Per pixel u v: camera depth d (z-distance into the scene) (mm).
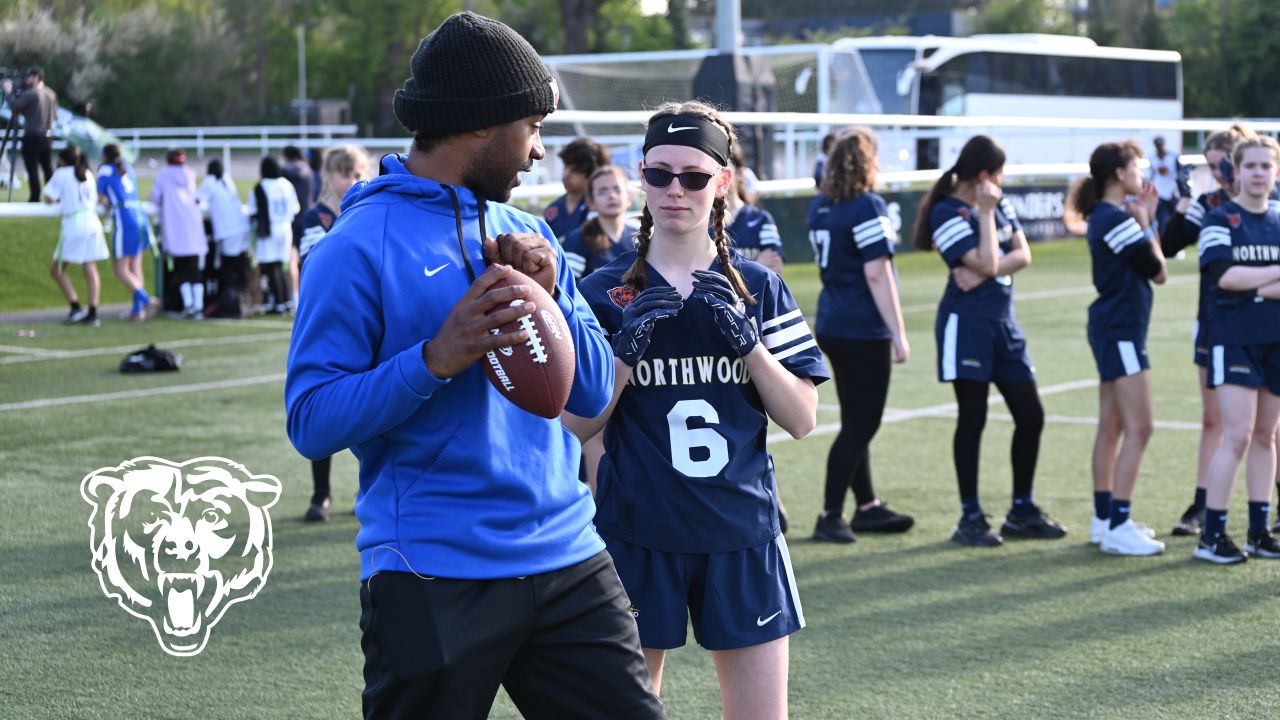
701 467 3338
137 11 61312
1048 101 37375
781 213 20141
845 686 4688
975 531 6707
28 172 20516
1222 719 4355
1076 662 4926
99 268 20000
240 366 12719
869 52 34188
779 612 3379
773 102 22422
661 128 3410
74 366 12703
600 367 2865
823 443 9312
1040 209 26547
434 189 2648
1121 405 6473
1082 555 6496
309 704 4551
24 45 51562
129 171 16375
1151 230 7293
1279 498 6918
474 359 2477
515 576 2621
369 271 2584
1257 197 6098
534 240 2637
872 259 6656
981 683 4711
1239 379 6230
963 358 6617
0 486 7836
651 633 3338
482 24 2617
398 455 2617
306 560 6402
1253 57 62875
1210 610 5578
